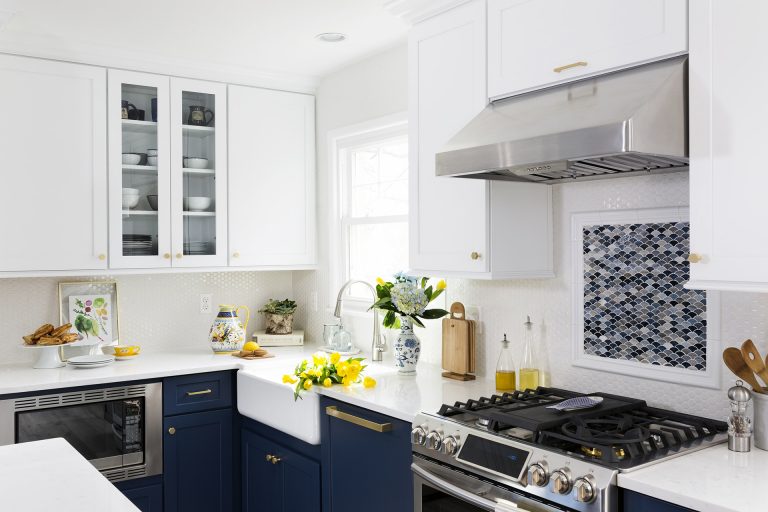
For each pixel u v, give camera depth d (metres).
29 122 3.20
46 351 3.33
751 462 1.79
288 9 2.89
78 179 3.32
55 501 1.60
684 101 1.84
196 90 3.67
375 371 3.15
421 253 2.76
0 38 3.12
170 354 3.77
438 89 2.64
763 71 1.65
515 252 2.53
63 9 2.87
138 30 3.14
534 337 2.73
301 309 4.29
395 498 2.45
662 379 2.29
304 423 2.88
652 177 2.31
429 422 2.26
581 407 2.18
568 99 2.08
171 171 3.59
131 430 3.23
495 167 2.05
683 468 1.74
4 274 3.14
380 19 3.03
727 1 1.72
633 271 2.38
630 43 1.96
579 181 2.54
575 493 1.75
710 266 1.75
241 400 3.39
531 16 2.25
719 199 1.73
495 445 2.03
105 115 3.39
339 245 3.94
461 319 2.99
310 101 4.05
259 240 3.87
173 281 3.97
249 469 3.41
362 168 3.83
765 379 1.88
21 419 2.96
